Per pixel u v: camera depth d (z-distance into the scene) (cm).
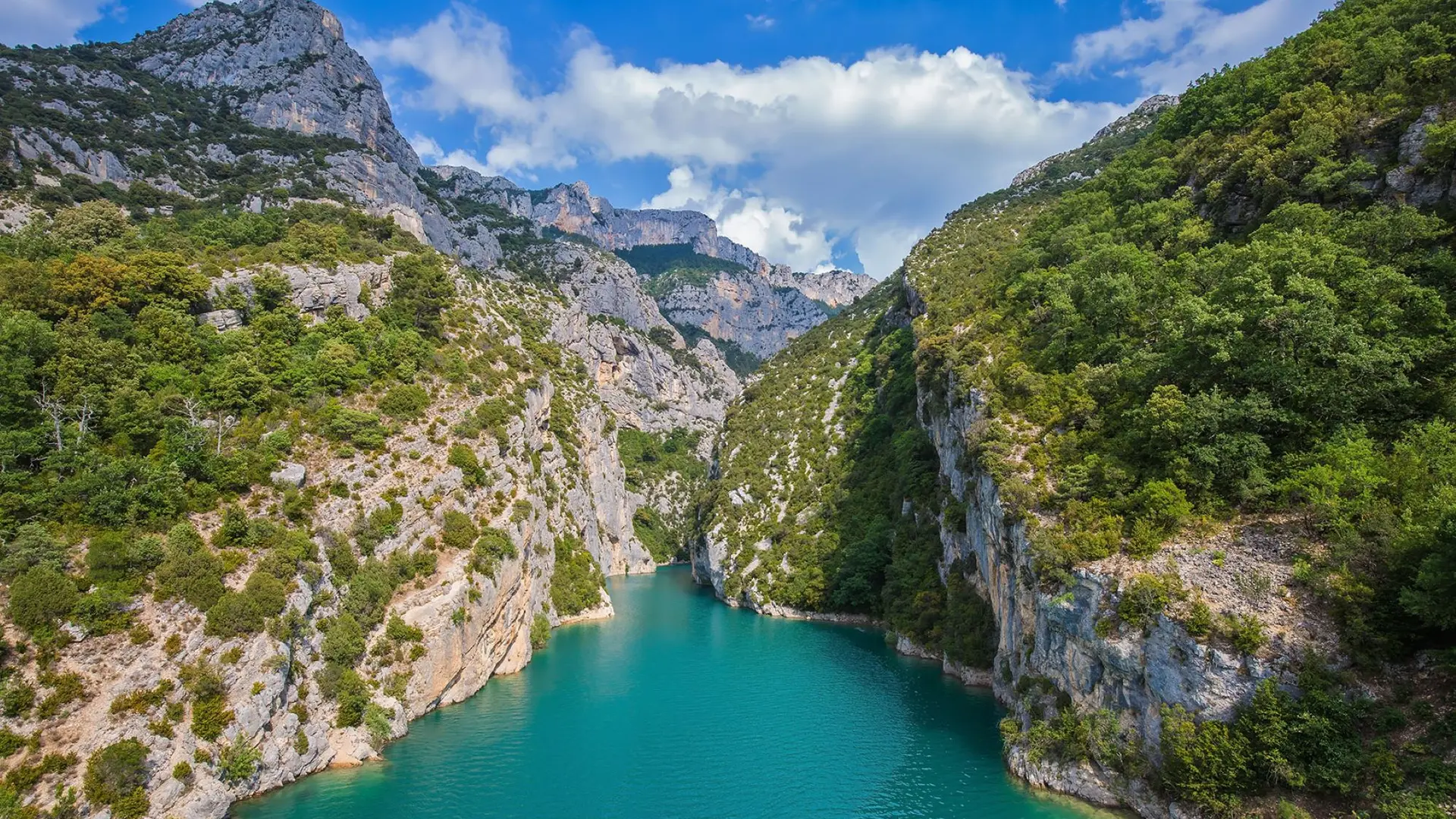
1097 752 3681
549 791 4200
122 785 3253
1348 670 2944
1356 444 3434
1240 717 3039
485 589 5894
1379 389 3575
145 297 5628
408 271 8150
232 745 3750
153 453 4553
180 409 4878
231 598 4012
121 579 3772
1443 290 3812
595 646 7669
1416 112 4606
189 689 3681
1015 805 3831
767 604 9606
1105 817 3538
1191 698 3241
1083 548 4066
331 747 4378
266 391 5497
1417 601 2744
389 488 5575
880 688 6028
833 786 4244
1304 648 3039
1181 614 3397
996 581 5428
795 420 12588
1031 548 4484
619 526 14412
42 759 3138
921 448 8450
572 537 9512
